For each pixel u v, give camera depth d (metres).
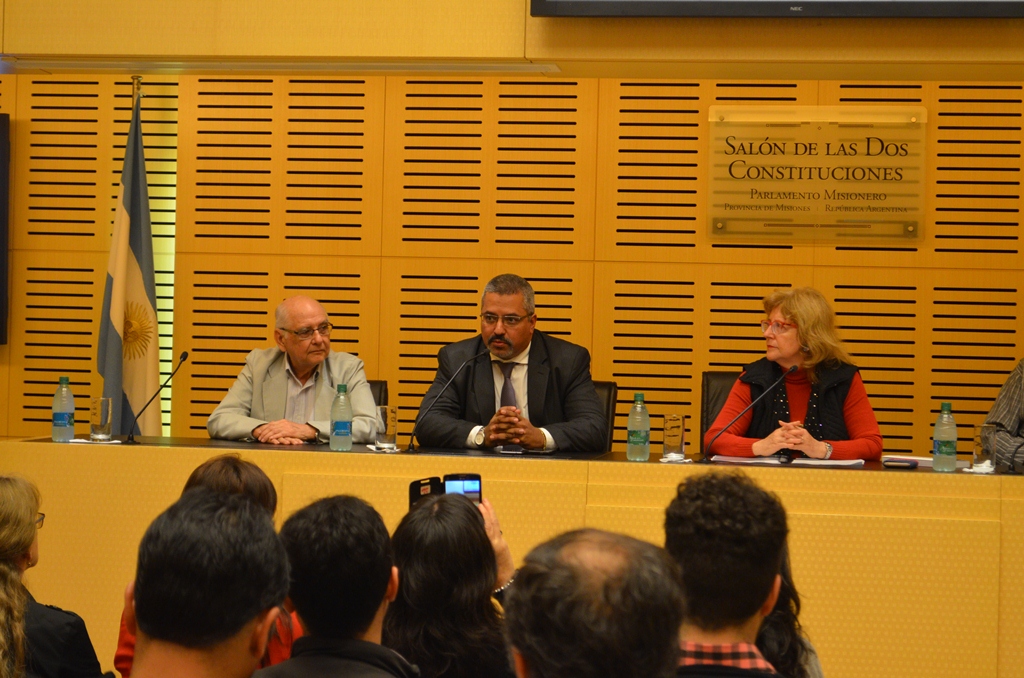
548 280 5.36
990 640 3.20
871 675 3.23
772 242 5.25
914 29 4.92
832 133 5.21
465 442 3.84
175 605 1.20
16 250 5.57
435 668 1.84
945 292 5.17
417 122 5.41
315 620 1.51
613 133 5.32
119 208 5.24
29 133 5.56
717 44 5.02
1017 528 3.20
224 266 5.47
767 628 1.83
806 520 3.27
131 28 5.33
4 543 2.05
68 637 2.15
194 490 1.30
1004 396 4.09
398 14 5.23
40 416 5.54
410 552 1.87
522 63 5.23
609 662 0.98
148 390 5.23
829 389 3.80
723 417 3.84
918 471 3.29
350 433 3.60
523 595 1.02
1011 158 5.14
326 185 5.45
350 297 5.44
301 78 5.44
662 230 5.31
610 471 3.37
